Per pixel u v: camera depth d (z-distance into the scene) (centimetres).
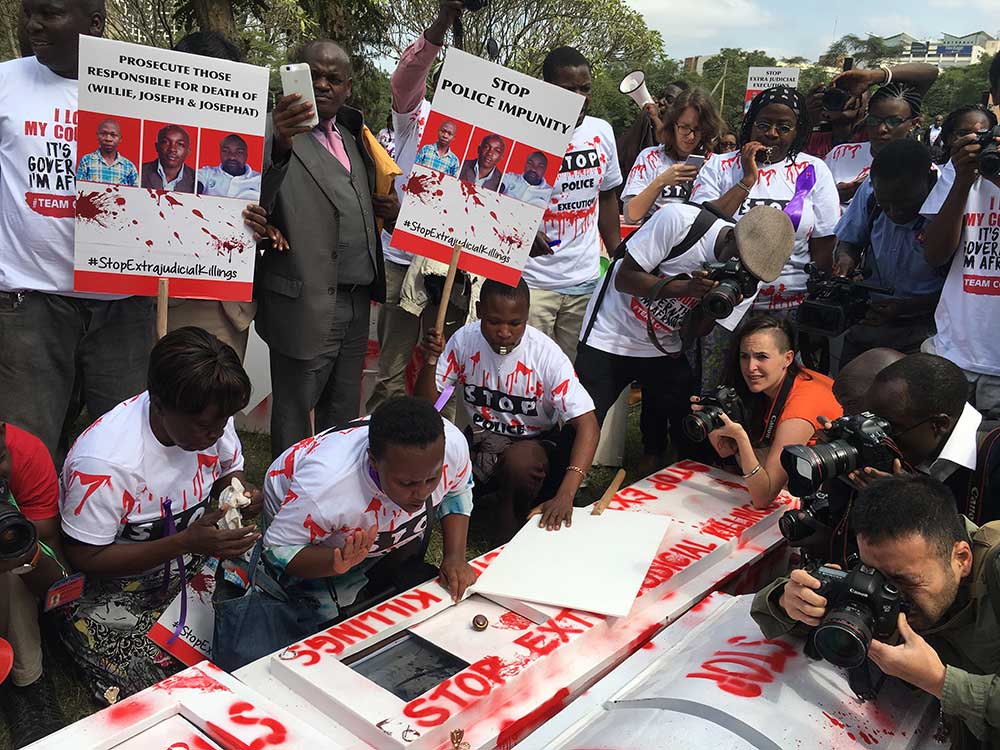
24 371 328
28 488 254
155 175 313
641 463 500
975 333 388
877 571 200
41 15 305
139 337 354
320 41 370
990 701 196
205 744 204
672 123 573
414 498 249
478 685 228
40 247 318
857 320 436
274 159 346
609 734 210
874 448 253
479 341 380
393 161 416
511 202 357
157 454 265
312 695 225
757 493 339
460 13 405
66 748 196
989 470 264
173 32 1301
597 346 436
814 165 474
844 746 209
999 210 374
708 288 380
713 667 230
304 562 263
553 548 304
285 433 387
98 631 276
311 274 364
